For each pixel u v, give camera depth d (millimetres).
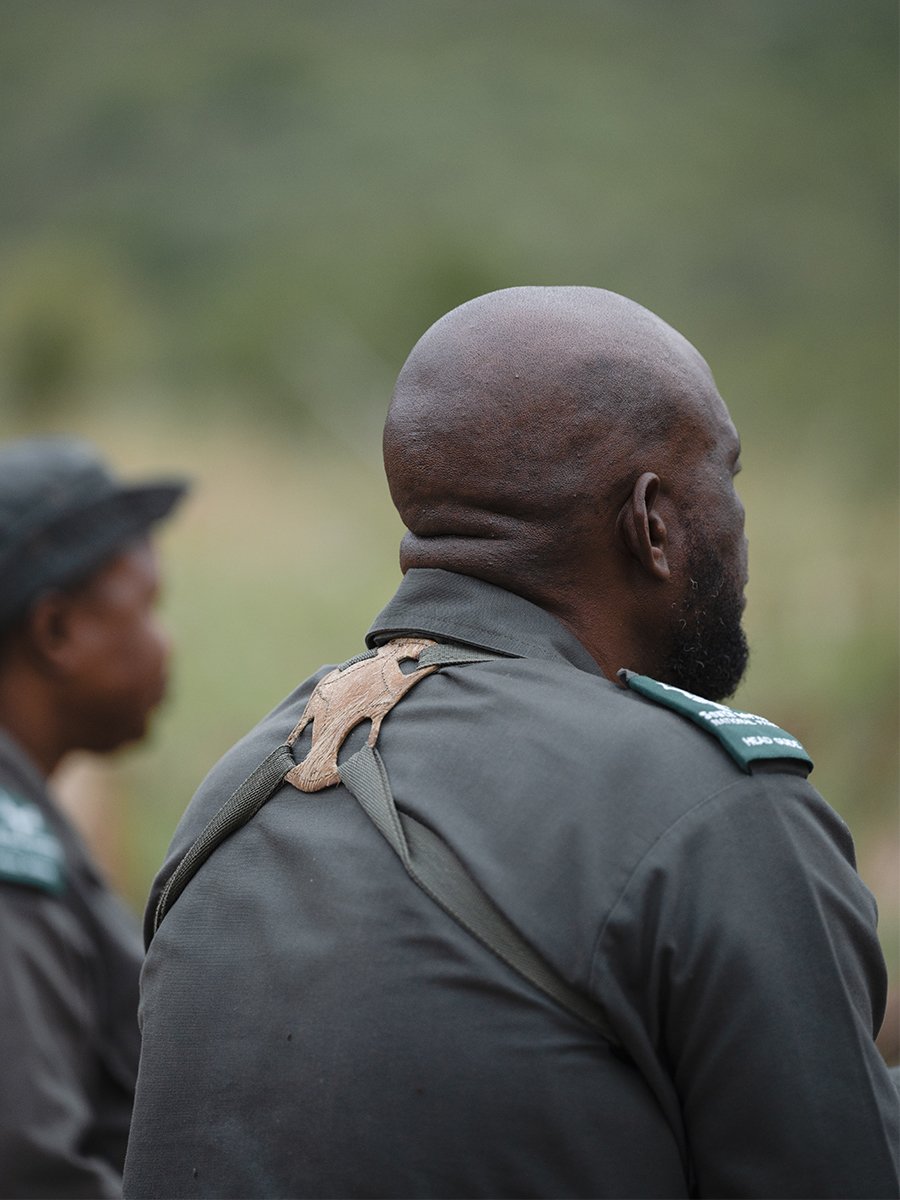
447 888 4984
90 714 10453
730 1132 4816
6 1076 8703
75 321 50875
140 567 10555
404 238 81250
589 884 4879
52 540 10188
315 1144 4906
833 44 132125
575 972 4824
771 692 17812
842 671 17484
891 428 24984
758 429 29031
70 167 125500
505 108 128500
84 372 50719
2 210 118375
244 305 64625
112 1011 9750
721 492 5773
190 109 132000
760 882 4910
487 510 5574
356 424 40938
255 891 5336
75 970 9391
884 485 22734
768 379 31484
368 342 51688
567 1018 4840
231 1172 5047
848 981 4961
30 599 10086
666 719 5195
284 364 49719
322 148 120938
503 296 5801
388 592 27672
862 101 119250
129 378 56906
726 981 4809
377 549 30031
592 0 155500
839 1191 4723
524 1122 4789
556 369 5535
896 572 18812
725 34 142000
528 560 5555
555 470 5516
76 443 10844
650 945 4836
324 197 110812
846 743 16828
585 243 92938
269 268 84875
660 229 94188
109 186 120062
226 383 51656
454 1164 4797
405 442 5676
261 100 132625
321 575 28516
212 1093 5180
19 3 164250
